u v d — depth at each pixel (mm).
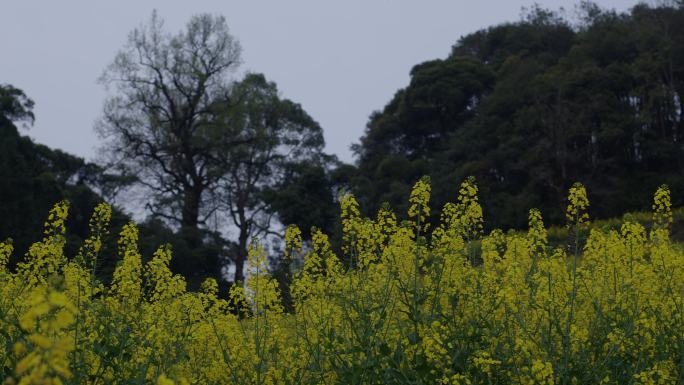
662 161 58031
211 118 63875
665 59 64500
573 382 6965
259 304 8023
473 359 6859
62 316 3109
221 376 7961
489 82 77625
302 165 67750
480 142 63312
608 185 55406
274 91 68375
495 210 51500
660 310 8227
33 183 46125
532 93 64375
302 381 7891
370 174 66875
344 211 8766
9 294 7918
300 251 8906
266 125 68625
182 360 7754
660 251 8609
